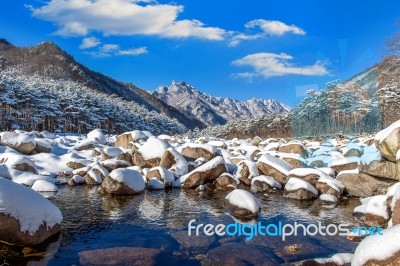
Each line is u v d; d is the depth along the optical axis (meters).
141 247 6.67
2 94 59.88
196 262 5.97
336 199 11.50
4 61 151.62
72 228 7.99
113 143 26.17
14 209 6.52
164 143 17.03
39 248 6.54
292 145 18.39
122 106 102.56
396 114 19.84
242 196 9.66
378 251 4.55
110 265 5.78
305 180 12.86
